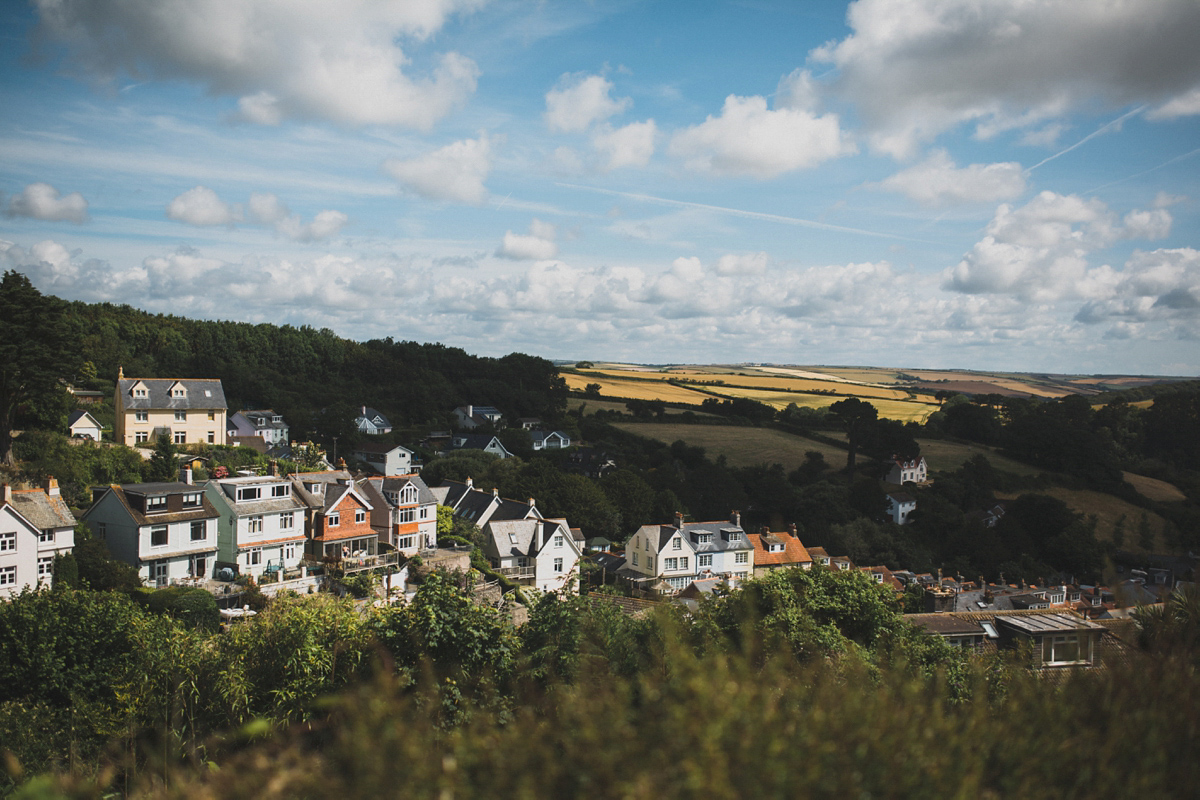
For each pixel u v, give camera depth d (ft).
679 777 13.83
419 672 39.96
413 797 14.08
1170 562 238.48
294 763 17.26
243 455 195.00
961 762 15.44
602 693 17.34
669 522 258.37
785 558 215.92
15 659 64.44
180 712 53.47
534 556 179.93
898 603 64.23
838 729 15.16
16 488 123.44
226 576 122.62
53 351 142.10
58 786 18.51
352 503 145.07
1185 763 16.51
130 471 153.28
